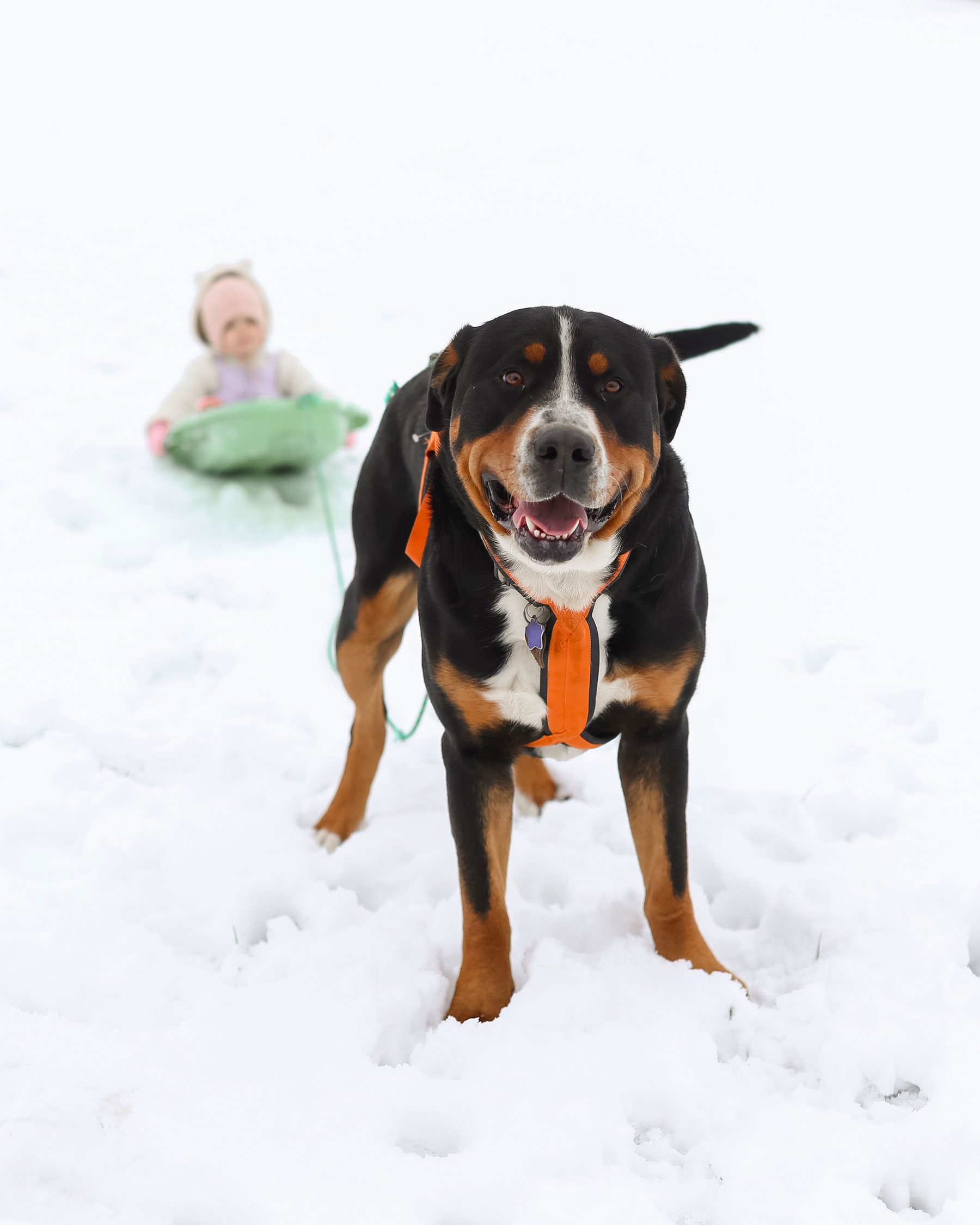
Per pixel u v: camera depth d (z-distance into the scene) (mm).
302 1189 1736
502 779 2268
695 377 6422
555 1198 1702
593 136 13195
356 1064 2004
